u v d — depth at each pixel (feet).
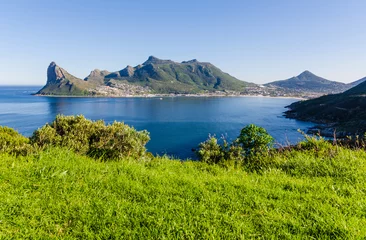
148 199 12.86
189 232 10.14
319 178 16.42
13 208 11.20
